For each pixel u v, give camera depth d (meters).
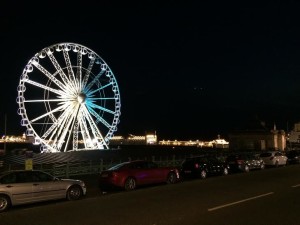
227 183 22.23
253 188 19.47
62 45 49.06
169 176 23.20
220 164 28.55
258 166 33.91
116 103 53.78
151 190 19.91
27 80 45.53
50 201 17.34
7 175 15.67
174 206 14.35
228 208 13.70
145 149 77.00
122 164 21.44
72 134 51.19
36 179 16.30
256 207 13.82
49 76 47.62
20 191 15.53
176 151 73.06
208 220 11.69
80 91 50.00
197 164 26.58
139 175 21.36
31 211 14.40
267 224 11.04
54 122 48.44
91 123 51.91
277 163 37.81
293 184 21.09
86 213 13.43
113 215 12.87
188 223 11.33
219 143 101.69
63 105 49.00
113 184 20.31
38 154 45.25
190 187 20.61
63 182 17.06
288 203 14.65
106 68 53.25
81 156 49.72
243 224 11.06
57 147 48.66
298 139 85.06
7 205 15.14
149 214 12.87
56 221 12.20
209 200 15.65
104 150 54.78
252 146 71.25
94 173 27.91
